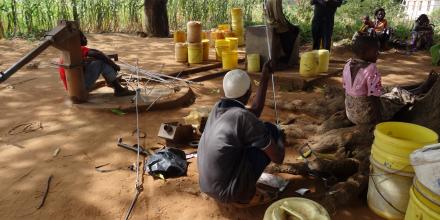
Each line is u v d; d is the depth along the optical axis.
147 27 11.87
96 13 12.39
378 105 4.14
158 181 3.62
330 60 8.39
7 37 10.70
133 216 3.15
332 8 8.35
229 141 2.85
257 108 3.56
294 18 13.87
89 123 4.90
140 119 5.07
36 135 4.54
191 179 3.66
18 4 11.38
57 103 5.56
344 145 4.07
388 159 2.92
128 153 4.15
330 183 3.62
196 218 3.14
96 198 3.37
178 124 4.40
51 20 11.80
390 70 8.12
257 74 7.12
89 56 5.44
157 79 6.58
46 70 7.39
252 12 15.20
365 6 15.91
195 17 13.76
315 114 5.21
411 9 20.77
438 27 14.37
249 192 3.04
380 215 3.14
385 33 10.33
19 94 5.95
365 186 3.40
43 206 3.26
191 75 7.24
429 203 2.42
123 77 6.73
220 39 8.40
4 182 3.58
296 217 2.61
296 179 3.72
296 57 7.70
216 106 3.04
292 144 4.41
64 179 3.64
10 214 3.15
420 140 3.09
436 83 4.12
